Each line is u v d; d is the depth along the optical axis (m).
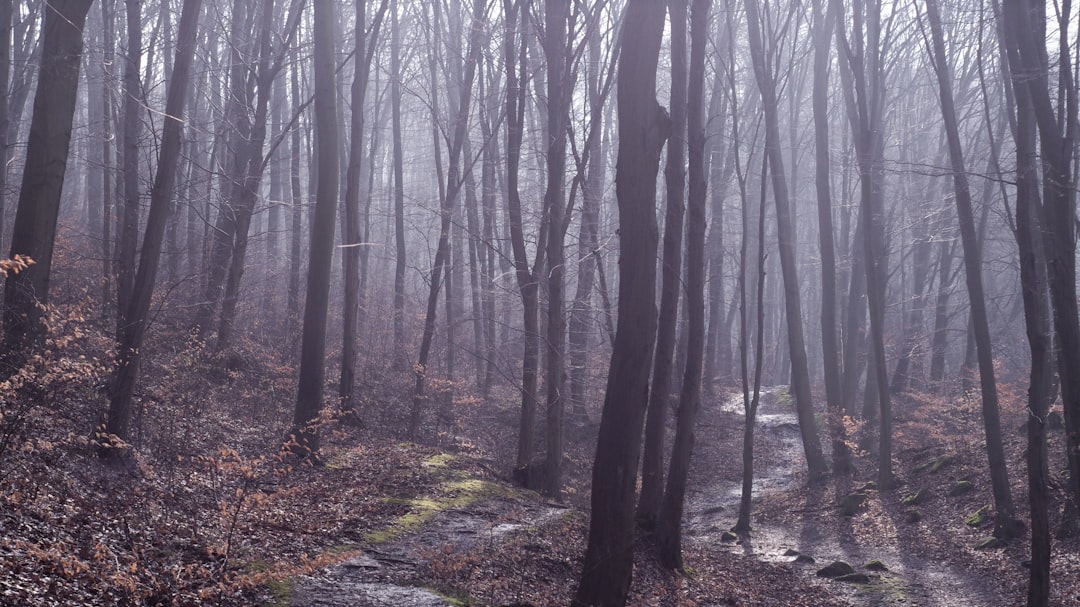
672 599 12.02
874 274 21.50
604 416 8.66
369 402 22.73
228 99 26.28
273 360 22.33
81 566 7.08
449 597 9.36
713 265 35.41
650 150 8.57
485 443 22.95
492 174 28.64
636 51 8.53
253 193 21.77
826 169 25.17
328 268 15.65
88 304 12.18
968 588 14.28
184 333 18.95
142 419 13.53
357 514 12.41
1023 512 16.45
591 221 21.48
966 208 17.55
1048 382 18.16
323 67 15.41
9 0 16.41
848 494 21.06
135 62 18.36
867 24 26.12
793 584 14.73
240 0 26.08
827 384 24.58
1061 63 11.84
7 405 9.49
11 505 8.20
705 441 28.52
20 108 23.70
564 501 18.17
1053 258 12.52
